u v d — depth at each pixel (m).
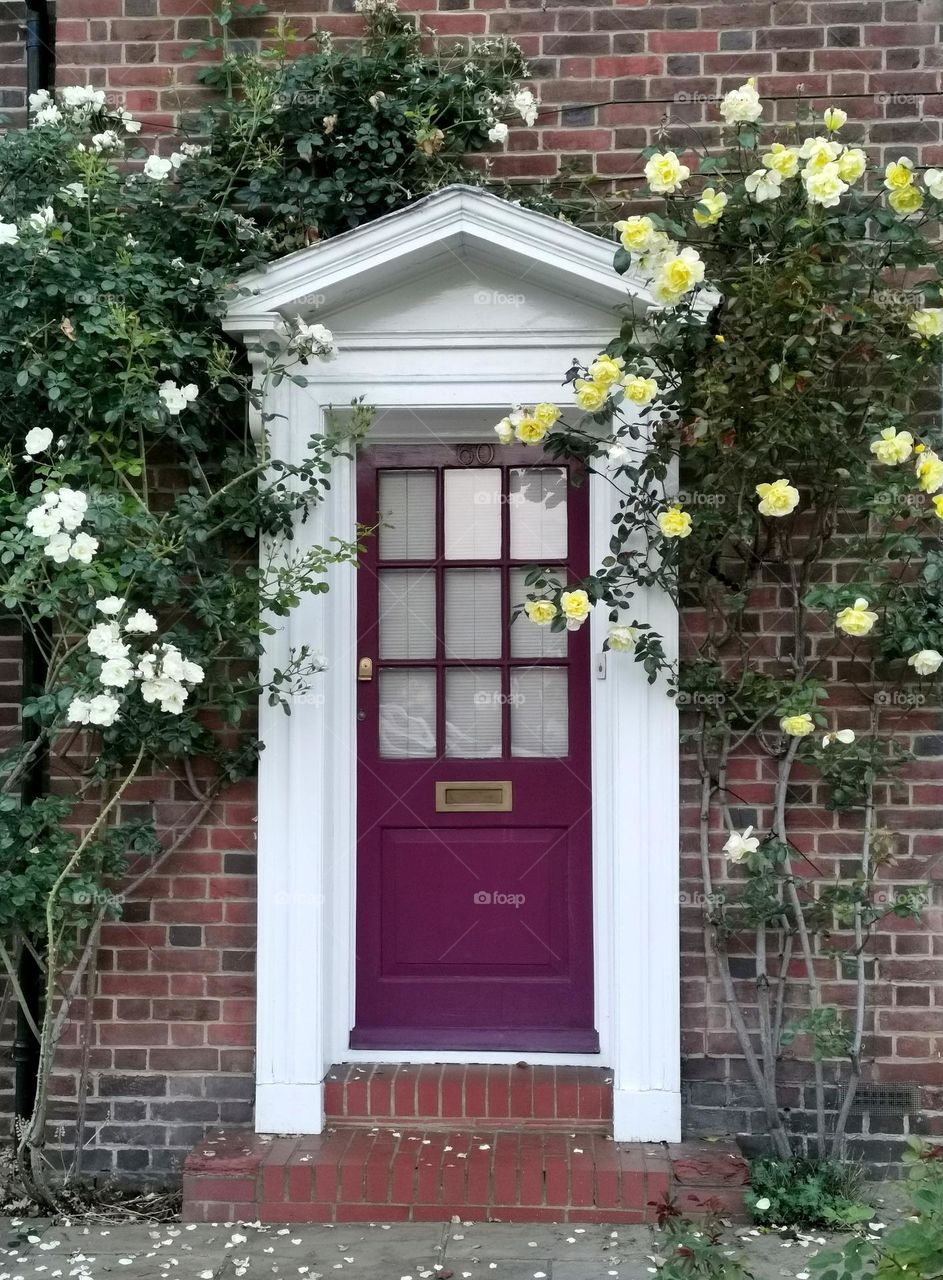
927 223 3.93
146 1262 3.28
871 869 3.73
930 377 3.86
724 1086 3.80
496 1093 3.81
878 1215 3.48
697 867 3.84
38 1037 3.88
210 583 3.64
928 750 3.83
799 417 3.55
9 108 4.21
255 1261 3.28
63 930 3.73
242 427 3.96
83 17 4.11
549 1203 3.49
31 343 3.60
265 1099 3.79
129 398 3.55
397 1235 3.42
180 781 3.94
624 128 4.00
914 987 3.80
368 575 4.20
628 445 3.84
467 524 4.21
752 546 3.80
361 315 3.93
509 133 4.02
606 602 3.66
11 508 3.53
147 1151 3.89
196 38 4.11
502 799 4.14
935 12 3.95
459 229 3.69
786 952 3.76
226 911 3.92
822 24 3.97
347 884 4.07
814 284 3.54
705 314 3.56
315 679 3.86
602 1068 3.96
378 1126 3.83
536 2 4.03
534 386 3.92
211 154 4.00
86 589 3.49
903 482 3.50
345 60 3.96
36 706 3.45
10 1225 3.55
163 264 3.76
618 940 3.77
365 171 3.96
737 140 3.70
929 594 3.73
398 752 4.19
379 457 4.20
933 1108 3.77
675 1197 3.43
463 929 4.12
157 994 3.92
